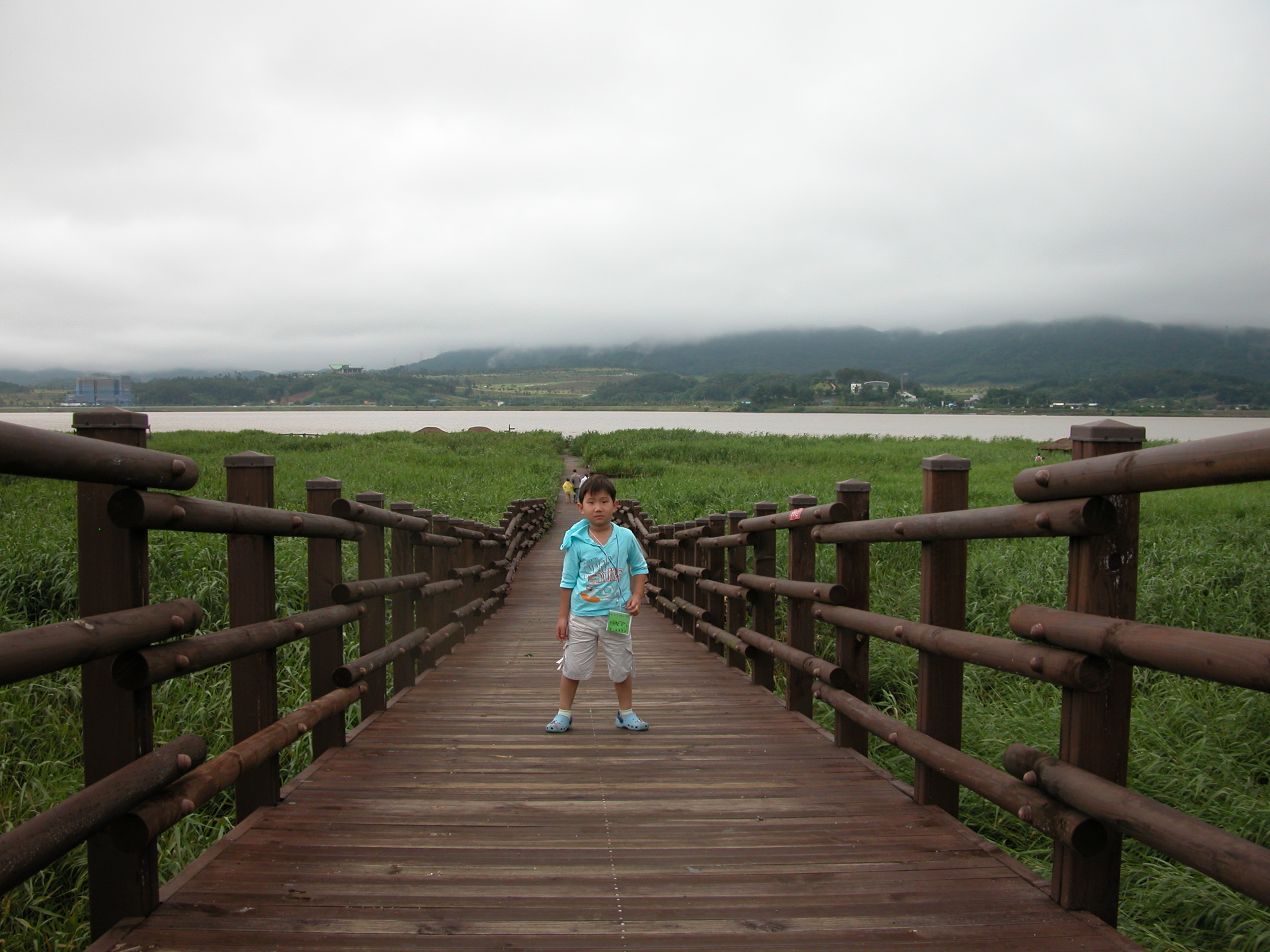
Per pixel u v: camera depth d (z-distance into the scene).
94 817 1.88
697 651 6.89
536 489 18.45
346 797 3.24
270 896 2.41
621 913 2.36
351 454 26.16
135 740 2.14
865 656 3.86
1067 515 2.11
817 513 4.02
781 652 4.59
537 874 2.60
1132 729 4.90
